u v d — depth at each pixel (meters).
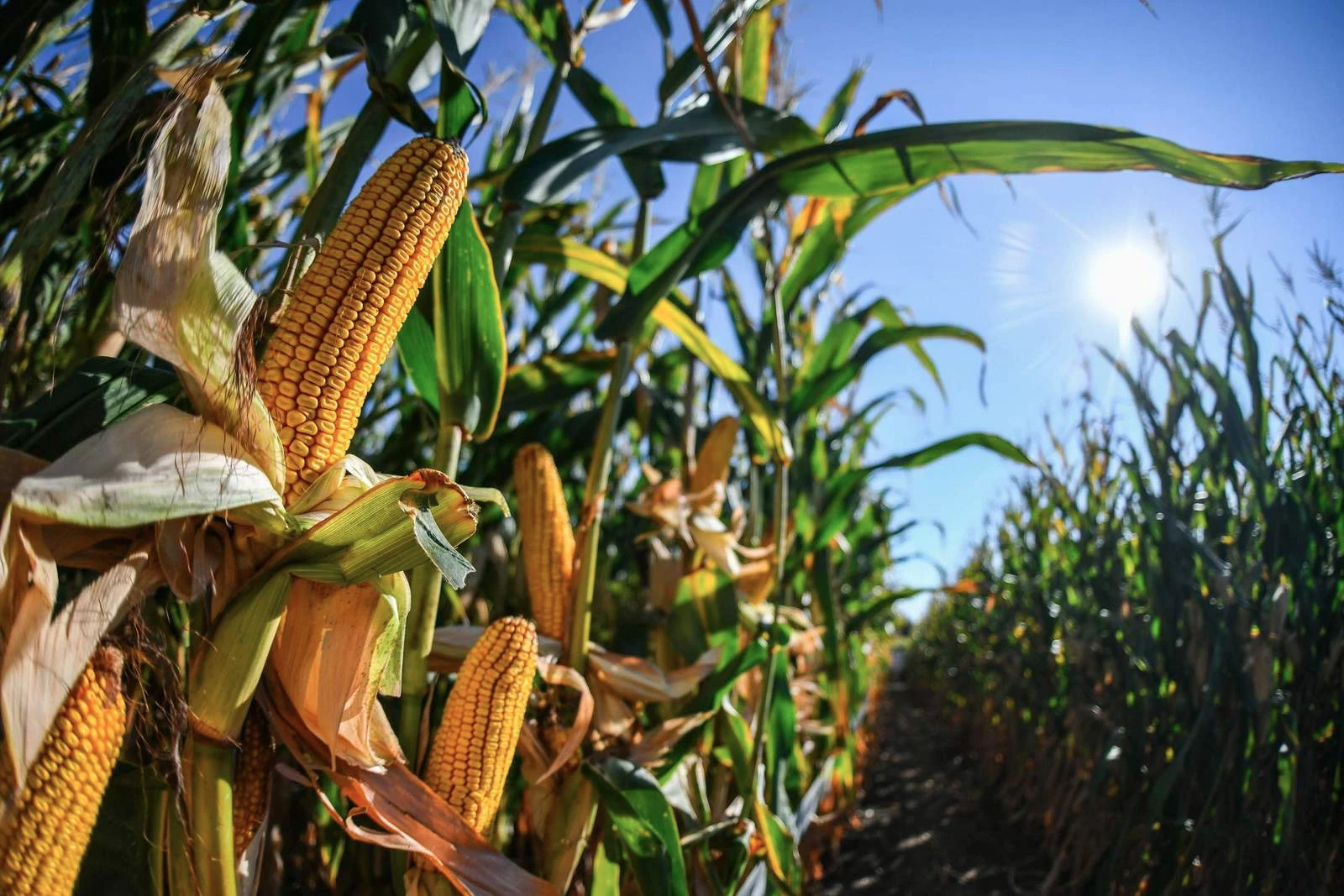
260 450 1.33
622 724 2.37
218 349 1.29
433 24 1.89
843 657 4.99
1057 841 4.88
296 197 3.24
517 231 2.43
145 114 1.86
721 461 3.22
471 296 1.99
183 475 1.22
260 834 1.58
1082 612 5.11
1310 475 3.13
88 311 2.02
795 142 2.96
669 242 2.75
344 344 1.41
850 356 4.09
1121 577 4.48
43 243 1.43
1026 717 6.13
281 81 2.52
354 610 1.47
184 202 1.28
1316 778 2.96
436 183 1.49
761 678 3.31
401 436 3.31
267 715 1.52
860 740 6.11
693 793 2.88
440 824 1.66
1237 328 3.27
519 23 3.14
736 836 2.73
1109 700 4.45
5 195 2.10
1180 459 3.70
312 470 1.41
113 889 1.46
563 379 3.26
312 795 2.26
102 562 1.28
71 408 1.39
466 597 3.25
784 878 2.71
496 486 3.52
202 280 1.29
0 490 1.20
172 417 1.30
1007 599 7.32
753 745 2.84
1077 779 4.79
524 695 1.83
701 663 2.72
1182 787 3.47
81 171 1.46
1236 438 3.25
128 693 1.48
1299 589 3.03
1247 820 3.04
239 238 2.27
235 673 1.31
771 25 3.90
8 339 1.46
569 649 2.33
